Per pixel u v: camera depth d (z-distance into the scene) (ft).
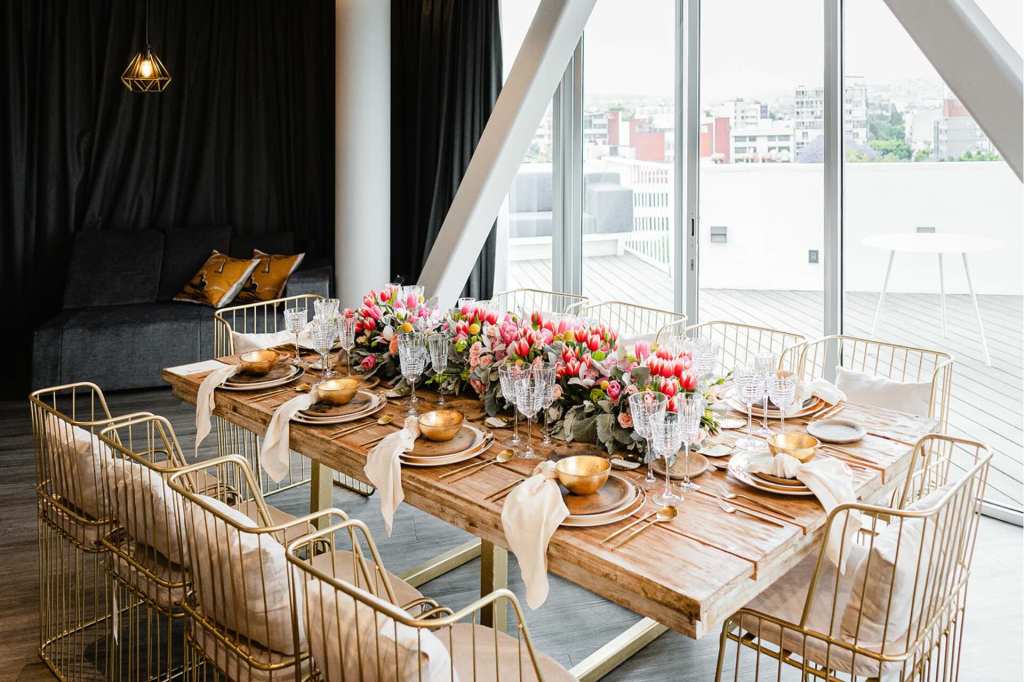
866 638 6.69
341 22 19.75
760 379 8.44
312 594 5.95
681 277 17.79
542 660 6.75
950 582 7.12
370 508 13.03
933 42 9.23
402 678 5.32
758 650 7.21
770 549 6.51
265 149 22.65
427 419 8.87
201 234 21.44
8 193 20.27
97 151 20.97
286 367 11.16
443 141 20.98
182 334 19.07
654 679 8.93
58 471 8.51
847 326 14.49
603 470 7.61
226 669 6.85
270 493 13.30
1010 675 8.89
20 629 9.73
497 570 9.01
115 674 8.82
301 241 23.17
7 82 19.98
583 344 9.27
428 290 16.53
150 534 7.53
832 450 8.46
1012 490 12.55
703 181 16.85
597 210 19.83
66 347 18.15
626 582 6.22
